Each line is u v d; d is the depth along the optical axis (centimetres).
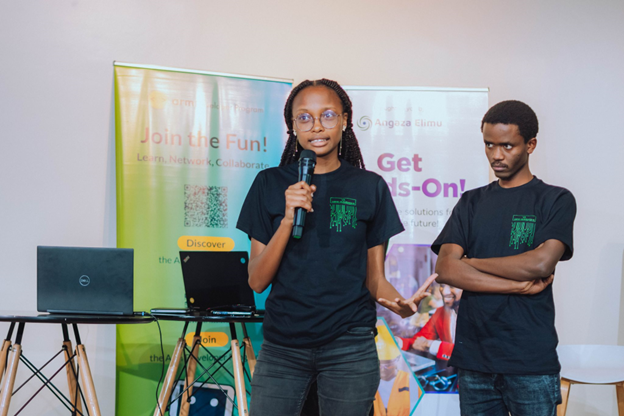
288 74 348
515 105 223
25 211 317
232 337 249
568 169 358
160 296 302
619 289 354
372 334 178
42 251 232
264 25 348
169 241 305
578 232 356
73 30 328
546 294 212
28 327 314
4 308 311
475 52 360
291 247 179
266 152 321
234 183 315
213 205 312
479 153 328
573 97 361
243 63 344
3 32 321
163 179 307
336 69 353
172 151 309
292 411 173
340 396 167
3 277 312
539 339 204
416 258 323
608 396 350
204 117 315
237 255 259
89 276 232
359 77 354
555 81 362
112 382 320
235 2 346
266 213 191
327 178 189
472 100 330
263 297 306
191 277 257
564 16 359
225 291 258
